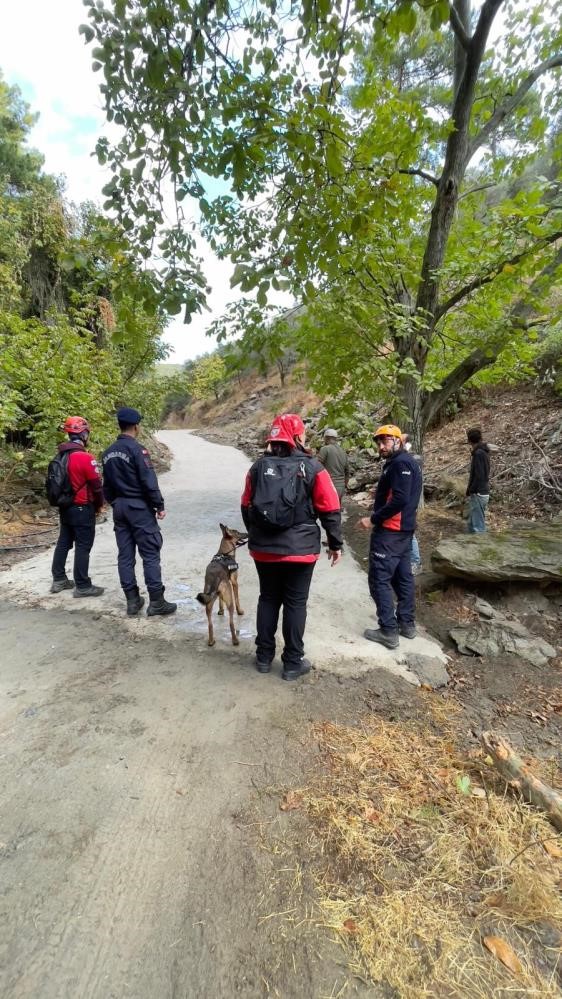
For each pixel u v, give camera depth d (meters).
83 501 4.46
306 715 2.77
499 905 1.66
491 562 4.32
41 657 3.44
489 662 3.54
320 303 5.07
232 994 1.38
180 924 1.57
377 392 5.97
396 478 3.61
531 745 2.60
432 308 6.09
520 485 7.19
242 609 4.43
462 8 5.26
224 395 39.34
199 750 2.45
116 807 2.06
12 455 7.45
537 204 4.69
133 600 4.22
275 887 1.71
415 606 4.50
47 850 1.84
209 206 3.04
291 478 2.81
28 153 11.79
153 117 2.53
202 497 10.19
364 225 2.77
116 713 2.75
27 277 11.24
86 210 12.06
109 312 12.38
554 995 1.38
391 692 3.05
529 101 6.51
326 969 1.45
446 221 5.82
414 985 1.41
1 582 5.02
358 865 1.81
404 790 2.21
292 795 2.16
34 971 1.42
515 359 6.82
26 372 7.17
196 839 1.91
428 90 7.39
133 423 4.16
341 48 2.37
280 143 2.74
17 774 2.25
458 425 10.69
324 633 3.88
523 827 1.97
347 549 6.59
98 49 2.35
